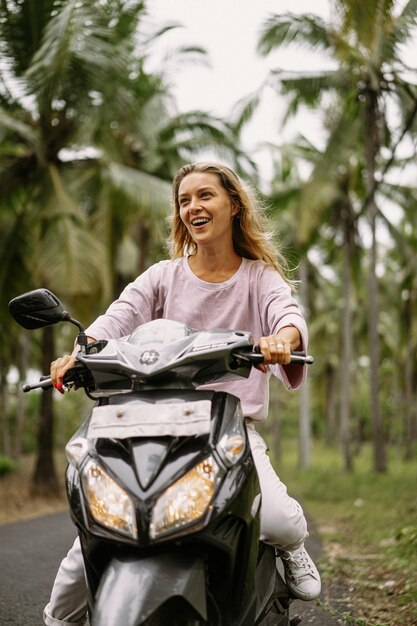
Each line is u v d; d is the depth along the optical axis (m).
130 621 1.80
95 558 2.04
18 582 5.08
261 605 2.36
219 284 2.69
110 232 13.64
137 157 15.95
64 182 12.67
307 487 14.45
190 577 1.93
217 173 2.70
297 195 19.33
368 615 3.97
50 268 11.67
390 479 14.63
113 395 2.17
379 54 9.95
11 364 26.59
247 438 2.16
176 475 1.95
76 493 2.05
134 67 12.09
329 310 33.53
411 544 5.60
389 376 45.00
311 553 6.18
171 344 2.18
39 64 9.64
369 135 15.54
